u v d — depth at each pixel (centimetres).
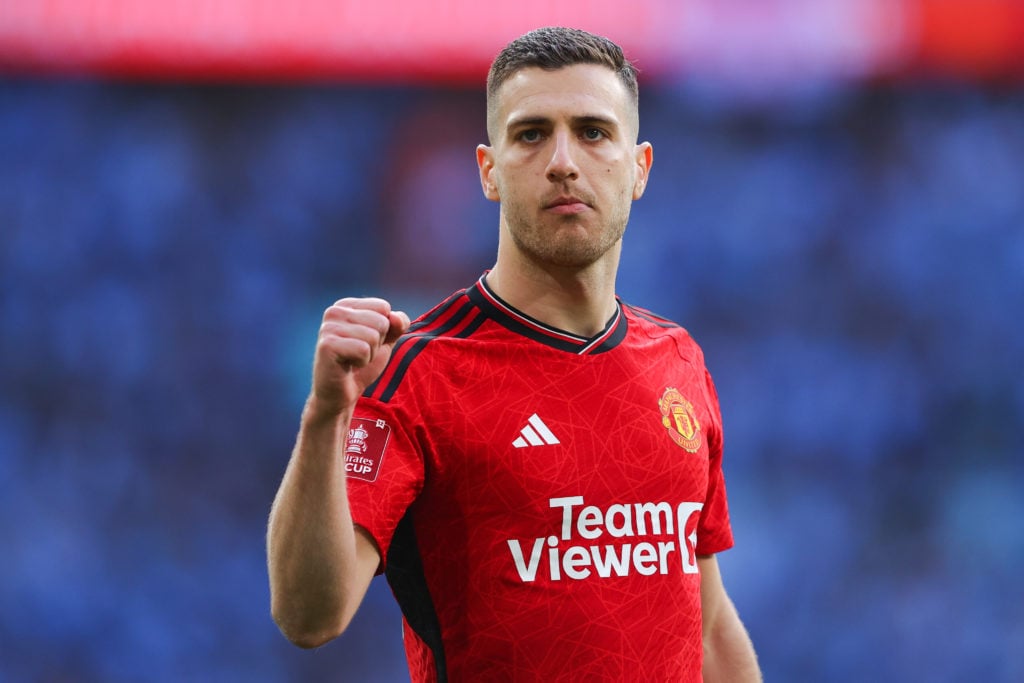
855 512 3809
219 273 3934
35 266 3906
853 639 3653
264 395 3884
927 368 3903
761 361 3928
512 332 769
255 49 3697
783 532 3791
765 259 3966
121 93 3953
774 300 3956
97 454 3800
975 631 3656
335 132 3978
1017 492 3806
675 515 766
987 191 3928
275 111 3972
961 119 3922
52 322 3881
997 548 3762
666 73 3809
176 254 3938
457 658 725
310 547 652
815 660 3641
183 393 3866
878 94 3916
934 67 3759
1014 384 3881
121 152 3956
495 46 3659
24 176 3928
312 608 664
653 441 766
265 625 3634
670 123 3972
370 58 3700
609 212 758
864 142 3956
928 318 3928
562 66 756
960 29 3706
